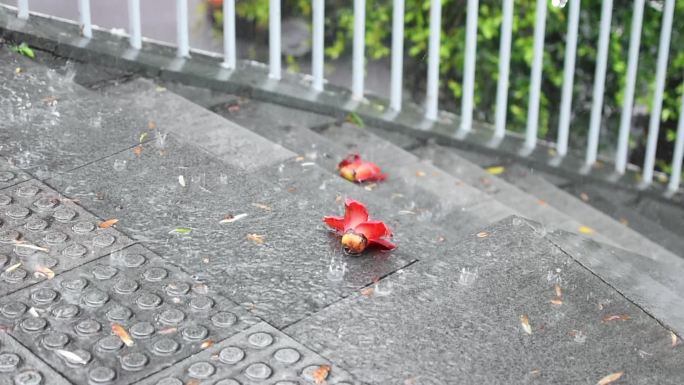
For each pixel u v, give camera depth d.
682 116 4.46
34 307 2.64
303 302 2.71
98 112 3.37
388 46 6.26
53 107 3.38
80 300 2.67
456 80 5.88
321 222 2.98
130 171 3.11
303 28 6.63
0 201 2.95
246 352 2.56
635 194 4.42
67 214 2.92
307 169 3.37
